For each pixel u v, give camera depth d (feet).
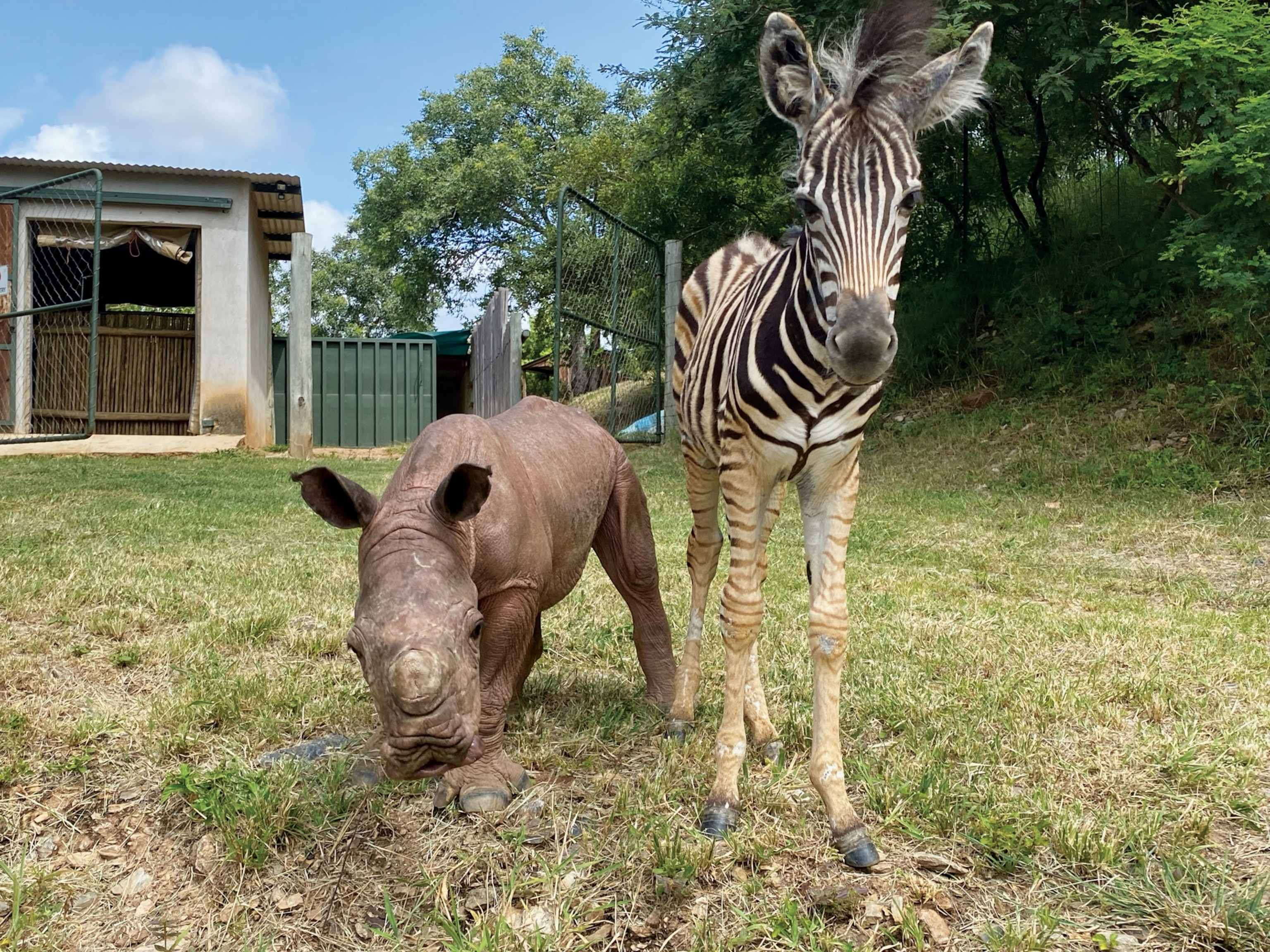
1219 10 30.45
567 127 119.03
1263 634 18.11
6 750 12.06
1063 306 43.50
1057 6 37.04
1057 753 12.24
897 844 10.25
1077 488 32.89
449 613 8.48
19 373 46.52
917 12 9.91
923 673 15.49
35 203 47.03
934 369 47.39
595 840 10.15
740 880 9.57
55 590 18.78
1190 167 31.45
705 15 45.60
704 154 56.90
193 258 55.83
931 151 47.65
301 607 18.65
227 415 50.37
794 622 18.43
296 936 8.93
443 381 89.40
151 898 9.53
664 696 14.73
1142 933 8.68
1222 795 11.02
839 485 10.74
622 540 14.53
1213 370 35.86
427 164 116.57
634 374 51.52
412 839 10.38
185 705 13.25
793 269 10.52
